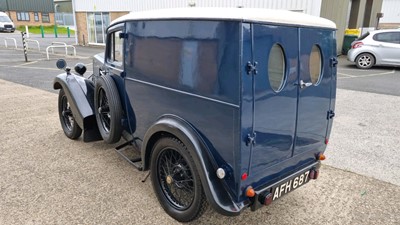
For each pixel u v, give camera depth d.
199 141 2.31
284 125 2.30
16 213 2.72
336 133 4.82
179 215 2.62
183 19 2.27
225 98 2.05
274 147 2.29
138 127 3.09
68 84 3.96
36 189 3.10
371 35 11.48
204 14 2.12
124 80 3.12
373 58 11.38
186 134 2.33
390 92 7.75
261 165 2.24
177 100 2.45
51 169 3.53
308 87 2.42
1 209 2.77
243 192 2.22
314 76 2.50
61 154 3.94
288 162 2.48
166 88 2.53
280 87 2.21
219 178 2.28
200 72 2.20
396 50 10.98
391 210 2.87
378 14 17.77
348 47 14.80
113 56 3.52
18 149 4.08
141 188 3.17
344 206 2.93
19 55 15.12
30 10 46.72
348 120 5.47
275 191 2.38
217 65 2.06
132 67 2.94
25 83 8.52
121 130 3.35
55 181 3.27
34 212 2.74
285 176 2.51
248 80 1.97
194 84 2.26
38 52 16.50
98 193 3.06
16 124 5.07
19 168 3.54
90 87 4.04
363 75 10.19
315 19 2.43
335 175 3.51
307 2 11.73
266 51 2.05
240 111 1.98
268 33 2.04
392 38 11.12
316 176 2.76
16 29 40.25
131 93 3.04
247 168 2.14
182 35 2.30
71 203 2.88
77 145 4.24
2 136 4.53
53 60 13.47
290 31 2.19
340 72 10.80
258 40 1.99
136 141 3.26
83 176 3.39
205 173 2.26
